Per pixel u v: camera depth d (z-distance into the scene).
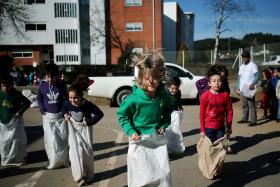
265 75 11.16
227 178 5.61
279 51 29.97
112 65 40.97
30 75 34.44
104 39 45.94
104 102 16.73
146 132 4.08
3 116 6.34
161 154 4.07
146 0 45.66
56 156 6.12
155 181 3.93
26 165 6.50
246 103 10.23
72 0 46.31
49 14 46.38
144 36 45.88
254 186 5.25
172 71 15.16
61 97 6.18
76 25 46.62
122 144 8.09
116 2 45.81
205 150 5.52
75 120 5.38
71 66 40.84
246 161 6.50
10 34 46.00
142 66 3.80
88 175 5.45
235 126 9.87
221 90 5.78
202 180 5.54
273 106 10.84
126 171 6.07
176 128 6.91
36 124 11.27
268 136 8.55
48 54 47.75
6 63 35.97
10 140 6.34
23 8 38.72
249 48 30.09
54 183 5.50
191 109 13.73
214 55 34.03
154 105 3.98
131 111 4.02
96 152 7.42
